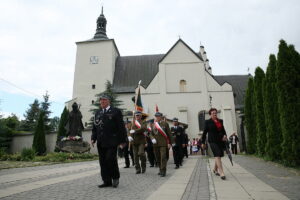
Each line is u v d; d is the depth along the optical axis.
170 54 31.52
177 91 30.28
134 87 34.91
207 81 30.44
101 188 5.06
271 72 11.64
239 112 31.50
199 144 24.19
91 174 7.46
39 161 12.77
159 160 7.68
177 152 9.59
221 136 6.51
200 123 29.16
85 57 36.62
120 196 4.28
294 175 6.87
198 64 31.03
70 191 4.72
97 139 5.33
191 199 4.08
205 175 7.23
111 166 5.15
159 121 7.70
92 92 35.00
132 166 10.52
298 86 9.14
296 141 8.66
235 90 36.88
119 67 38.47
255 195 4.32
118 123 5.35
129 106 33.62
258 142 13.87
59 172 7.98
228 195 4.35
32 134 23.39
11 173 7.68
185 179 6.46
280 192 4.60
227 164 10.41
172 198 4.14
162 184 5.65
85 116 34.09
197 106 29.53
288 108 9.07
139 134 7.99
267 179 6.21
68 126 16.83
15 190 4.79
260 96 14.16
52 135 23.47
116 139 5.26
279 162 10.20
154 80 30.55
